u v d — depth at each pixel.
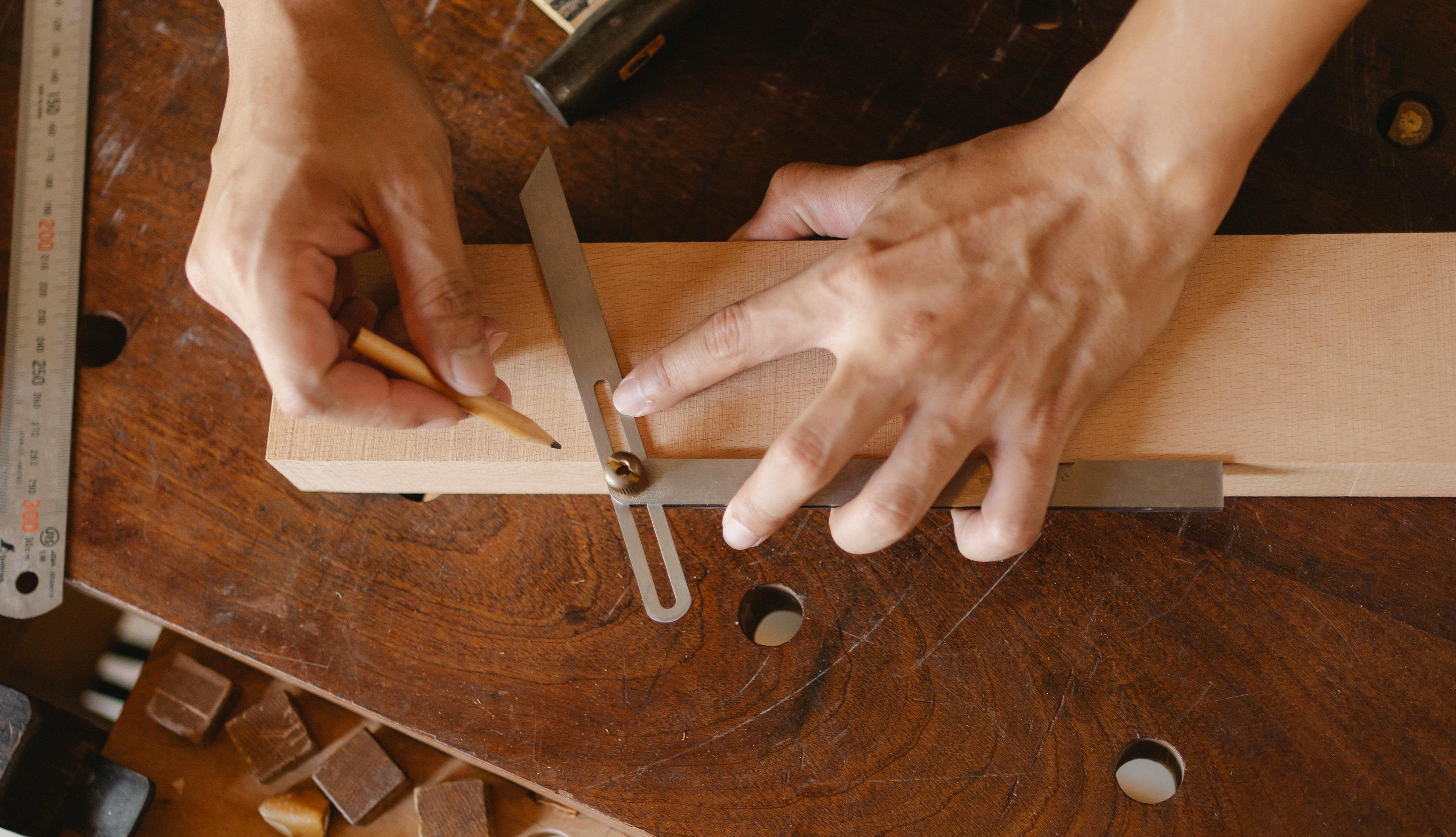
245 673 1.14
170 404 1.07
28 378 1.08
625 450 0.89
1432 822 0.88
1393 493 0.94
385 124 0.81
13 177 1.16
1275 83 0.75
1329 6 0.71
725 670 0.95
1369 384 0.87
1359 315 0.89
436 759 1.11
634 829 0.92
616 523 1.00
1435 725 0.90
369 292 0.90
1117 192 0.81
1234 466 0.89
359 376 0.74
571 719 0.95
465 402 0.78
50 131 1.15
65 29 1.18
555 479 0.96
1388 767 0.90
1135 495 0.86
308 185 0.76
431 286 0.78
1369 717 0.91
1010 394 0.80
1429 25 1.08
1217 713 0.92
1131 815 0.90
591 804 0.92
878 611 0.96
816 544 0.98
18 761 0.99
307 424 0.92
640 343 0.91
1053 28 1.11
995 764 0.92
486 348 0.79
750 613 1.05
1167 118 0.78
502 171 1.10
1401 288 0.89
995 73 1.10
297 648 0.99
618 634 0.97
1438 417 0.86
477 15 1.14
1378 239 0.90
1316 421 0.87
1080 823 0.90
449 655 0.97
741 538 0.82
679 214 1.08
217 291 0.77
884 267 0.80
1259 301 0.90
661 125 1.10
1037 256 0.81
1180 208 0.80
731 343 0.82
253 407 1.06
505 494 1.01
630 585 0.98
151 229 1.12
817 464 0.77
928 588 0.96
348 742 1.08
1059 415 0.81
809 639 0.96
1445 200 1.03
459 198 1.09
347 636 0.99
